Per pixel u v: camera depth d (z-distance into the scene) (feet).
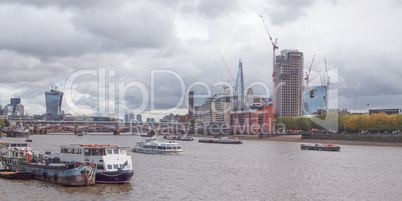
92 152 303.07
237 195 276.00
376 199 270.26
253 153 634.84
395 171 408.87
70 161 312.91
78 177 282.15
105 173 292.20
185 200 257.75
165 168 414.00
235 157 555.28
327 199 268.21
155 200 255.50
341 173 390.21
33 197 253.65
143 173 371.76
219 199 262.47
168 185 307.99
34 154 352.90
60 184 287.69
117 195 265.13
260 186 310.86
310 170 409.69
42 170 302.04
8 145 369.50
